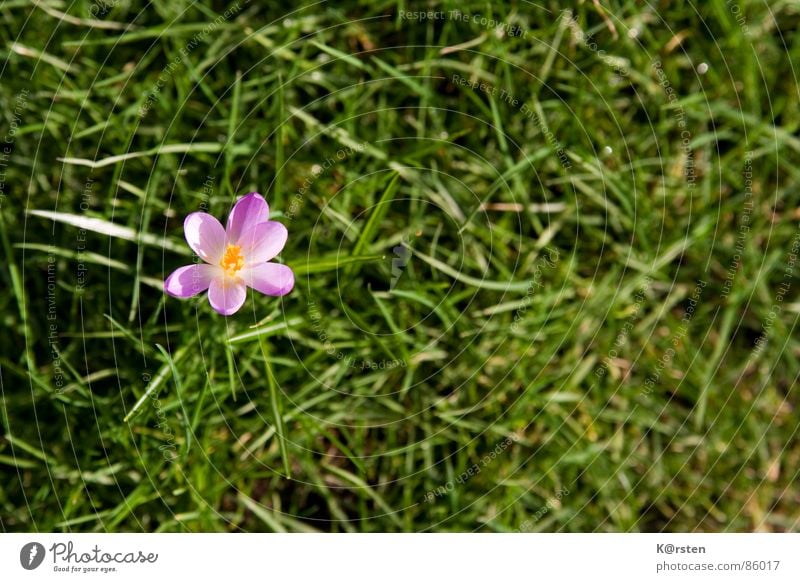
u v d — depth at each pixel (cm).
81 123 97
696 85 98
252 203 93
